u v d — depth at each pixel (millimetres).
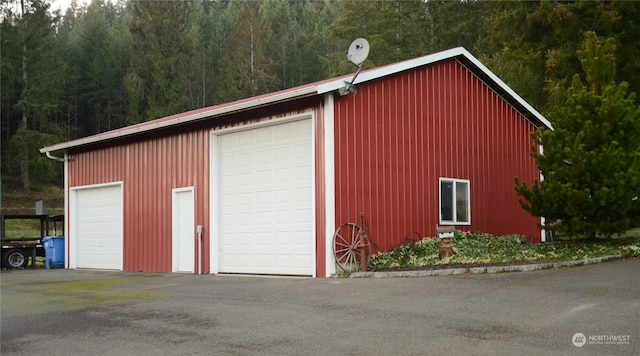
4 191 47125
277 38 74438
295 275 13352
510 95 17812
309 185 13211
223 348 6594
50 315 9117
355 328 7156
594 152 12898
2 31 47188
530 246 14766
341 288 10266
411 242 13898
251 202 14516
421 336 6629
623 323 6707
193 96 64812
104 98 60188
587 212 13328
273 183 14016
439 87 15711
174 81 54938
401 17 45844
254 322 7797
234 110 14062
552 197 13266
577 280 9594
